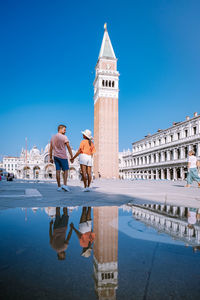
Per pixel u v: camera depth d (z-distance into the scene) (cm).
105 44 7088
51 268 95
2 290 76
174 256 109
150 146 6650
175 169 5169
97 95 6925
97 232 160
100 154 6419
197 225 186
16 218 221
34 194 530
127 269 93
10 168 12962
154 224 188
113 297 69
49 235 153
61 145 701
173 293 74
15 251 117
